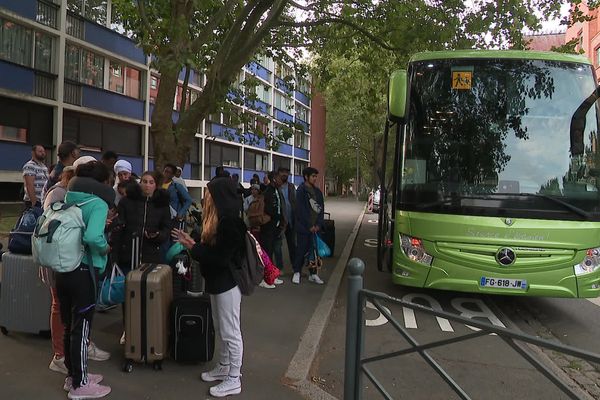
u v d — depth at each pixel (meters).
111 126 22.92
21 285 4.71
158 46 9.43
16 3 17.20
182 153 10.08
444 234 6.30
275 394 3.90
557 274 6.07
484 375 4.71
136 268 4.41
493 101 6.66
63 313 3.72
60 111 19.33
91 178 3.73
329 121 50.19
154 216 4.86
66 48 19.89
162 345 4.16
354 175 70.56
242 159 39.09
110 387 3.86
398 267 6.61
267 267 4.00
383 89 16.33
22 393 3.71
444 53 6.95
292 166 52.72
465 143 6.57
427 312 2.61
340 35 15.23
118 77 23.30
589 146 6.40
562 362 5.16
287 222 8.31
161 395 3.77
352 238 14.98
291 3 12.81
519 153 6.47
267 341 5.17
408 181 6.62
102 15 21.84
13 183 17.98
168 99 9.74
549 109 6.57
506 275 6.14
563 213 6.15
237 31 10.30
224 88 10.48
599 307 7.51
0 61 16.75
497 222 6.17
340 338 5.78
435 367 2.67
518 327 6.47
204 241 3.77
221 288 3.78
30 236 4.75
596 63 30.59
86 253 3.66
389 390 4.34
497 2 11.15
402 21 12.17
